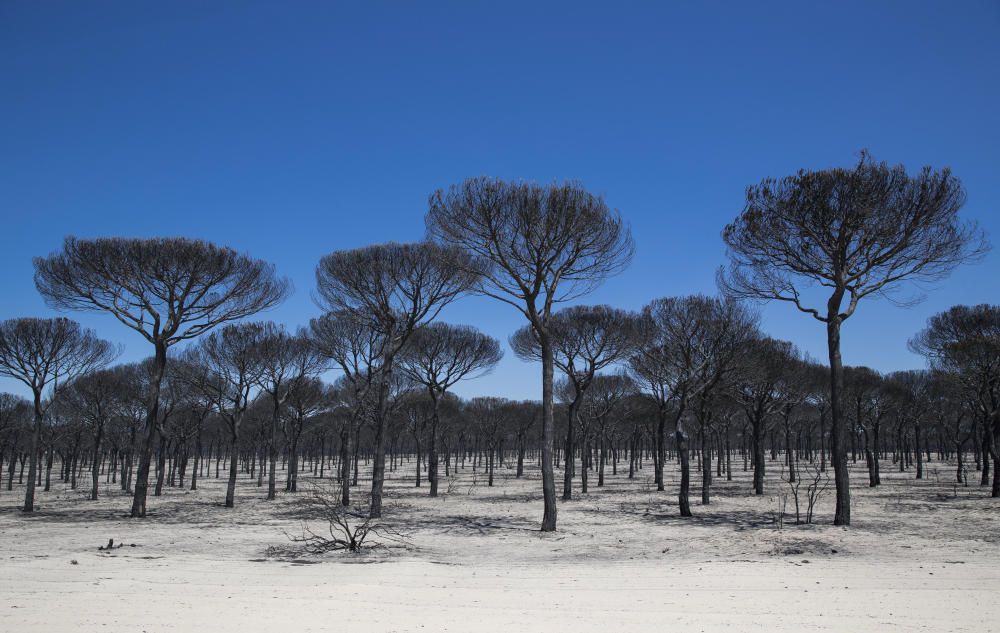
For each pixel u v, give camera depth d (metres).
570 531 17.92
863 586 9.25
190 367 31.19
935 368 30.62
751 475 48.25
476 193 17.94
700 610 7.66
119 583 9.25
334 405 42.09
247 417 44.97
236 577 10.04
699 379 23.89
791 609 7.70
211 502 28.86
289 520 20.92
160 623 6.86
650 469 62.62
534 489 36.69
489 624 6.94
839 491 17.67
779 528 17.16
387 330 23.33
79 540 15.96
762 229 18.86
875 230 17.56
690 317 23.47
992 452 27.23
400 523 20.08
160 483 33.59
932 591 8.84
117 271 21.86
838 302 18.03
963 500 25.72
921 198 16.89
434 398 32.50
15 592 8.50
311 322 29.67
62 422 40.19
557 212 17.64
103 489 40.09
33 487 24.66
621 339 29.41
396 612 7.52
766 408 33.25
